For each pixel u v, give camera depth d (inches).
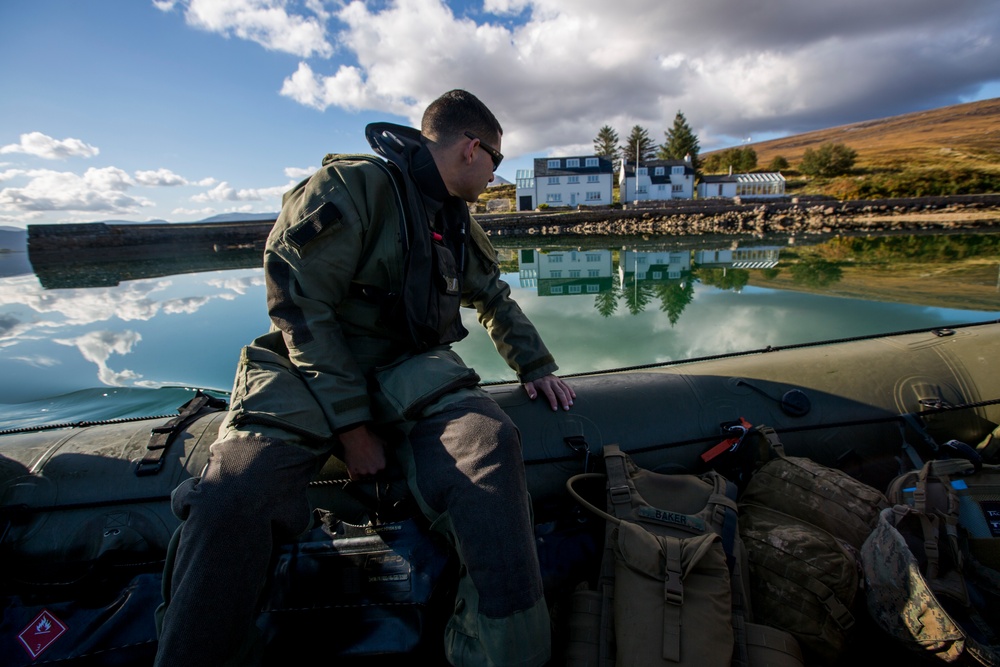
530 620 39.2
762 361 77.2
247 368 45.7
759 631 42.8
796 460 59.1
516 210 1779.0
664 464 65.8
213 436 58.9
